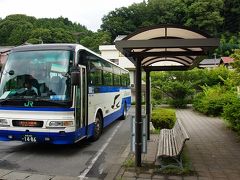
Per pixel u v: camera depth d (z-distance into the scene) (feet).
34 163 22.66
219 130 37.42
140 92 20.49
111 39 172.35
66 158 24.26
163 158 21.06
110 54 120.78
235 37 171.32
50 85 24.66
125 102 53.93
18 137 24.70
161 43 17.01
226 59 119.34
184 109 69.36
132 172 19.52
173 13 161.27
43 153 25.89
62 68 24.97
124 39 17.37
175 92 71.56
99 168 21.45
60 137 23.95
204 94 64.49
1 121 25.00
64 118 23.86
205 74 76.38
